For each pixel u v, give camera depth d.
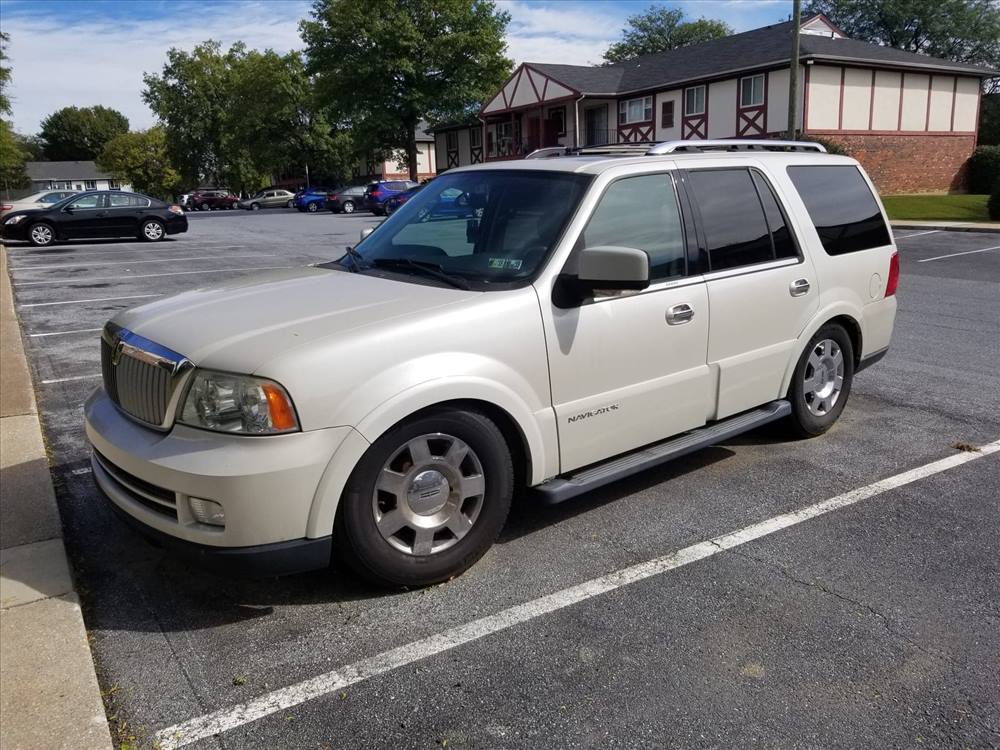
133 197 21.75
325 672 2.99
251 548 3.06
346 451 3.12
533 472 3.70
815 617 3.32
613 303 3.88
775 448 5.29
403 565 3.41
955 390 6.59
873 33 59.22
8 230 20.31
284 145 68.19
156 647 3.16
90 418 3.63
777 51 33.03
